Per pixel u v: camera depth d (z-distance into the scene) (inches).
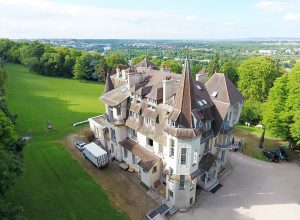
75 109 3198.8
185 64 1331.2
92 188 1612.9
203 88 1731.1
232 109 1753.2
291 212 1481.3
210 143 1688.0
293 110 1998.0
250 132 2583.7
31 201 1469.0
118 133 1856.5
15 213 952.3
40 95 3855.8
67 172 1774.1
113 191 1594.5
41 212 1391.5
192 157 1398.9
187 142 1352.1
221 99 1672.0
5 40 7066.9
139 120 1728.6
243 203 1545.3
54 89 4387.3
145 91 1728.6
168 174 1475.1
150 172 1577.3
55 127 2551.7
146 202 1509.6
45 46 6323.8
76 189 1596.9
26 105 3265.3
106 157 1827.0
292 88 1987.0
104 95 1993.1
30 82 4773.6
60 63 5654.5
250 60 3708.2
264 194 1631.4
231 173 1846.7
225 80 1753.2
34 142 2208.4
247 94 3676.2
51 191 1567.4
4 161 995.9
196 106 1422.2
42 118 2802.7
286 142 2353.6
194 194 1515.7
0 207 952.9
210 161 1609.3
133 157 1784.0
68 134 2396.7
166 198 1525.6
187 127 1349.7
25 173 1734.7
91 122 2330.2
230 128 1752.0
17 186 1588.3
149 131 1636.3
